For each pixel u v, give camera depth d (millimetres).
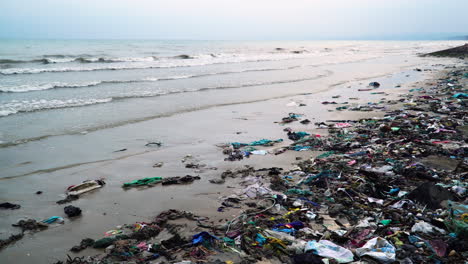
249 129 13156
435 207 6113
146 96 18891
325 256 4738
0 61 30344
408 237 5168
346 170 8281
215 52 57531
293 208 6578
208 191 7621
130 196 7430
